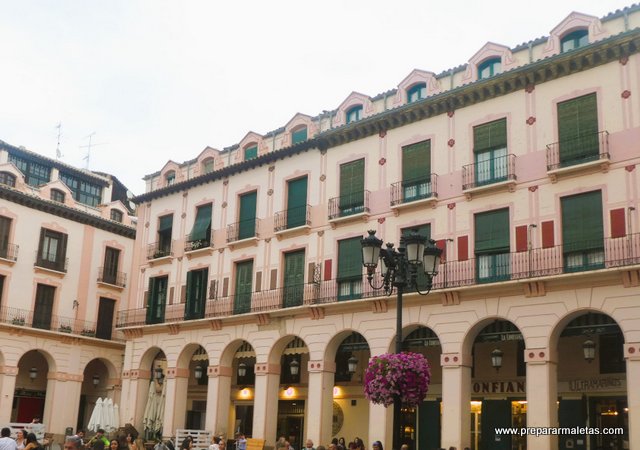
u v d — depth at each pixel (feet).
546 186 83.25
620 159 77.97
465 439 82.84
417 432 97.66
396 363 55.98
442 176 93.25
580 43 86.02
